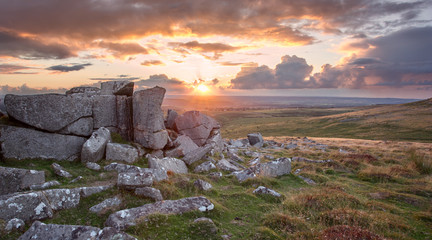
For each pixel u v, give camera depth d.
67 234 6.55
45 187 10.48
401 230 8.90
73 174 12.80
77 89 20.95
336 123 102.94
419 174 18.11
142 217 8.00
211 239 7.50
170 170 14.70
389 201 12.28
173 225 7.93
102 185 11.01
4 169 10.09
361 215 9.41
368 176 17.19
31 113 15.21
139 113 18.53
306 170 18.38
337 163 20.30
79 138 16.72
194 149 21.53
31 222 7.87
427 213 10.39
